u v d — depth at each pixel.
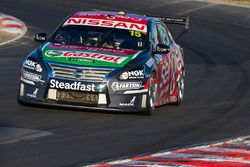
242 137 30.61
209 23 87.56
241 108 41.03
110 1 96.94
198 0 104.19
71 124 31.56
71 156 25.03
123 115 34.81
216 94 47.22
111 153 25.97
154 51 37.12
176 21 44.59
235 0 108.31
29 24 76.94
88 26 37.62
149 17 40.03
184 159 25.33
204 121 35.50
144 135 30.22
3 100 37.75
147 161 24.69
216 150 27.34
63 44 36.44
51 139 28.00
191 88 49.88
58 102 33.75
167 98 39.22
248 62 66.44
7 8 85.81
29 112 33.94
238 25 87.88
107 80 33.56
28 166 23.11
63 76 33.72
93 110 35.22
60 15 84.38
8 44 65.25
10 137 27.97
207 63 64.31
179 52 42.66
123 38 36.94
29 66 34.44
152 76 35.44
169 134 30.94
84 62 33.91
